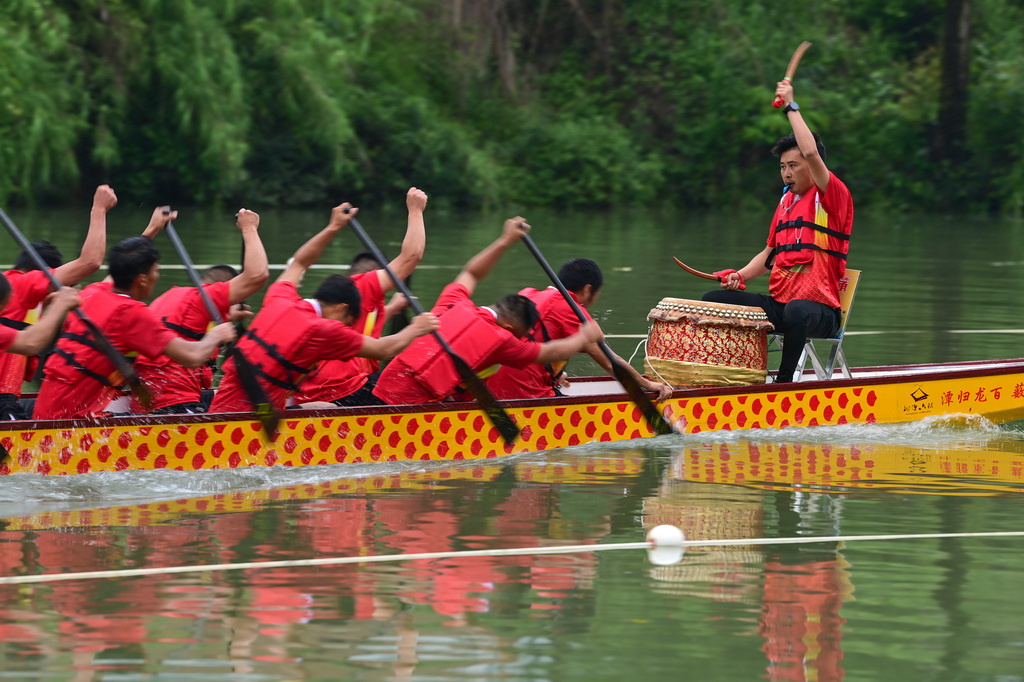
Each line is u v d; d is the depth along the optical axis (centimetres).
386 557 1962
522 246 7912
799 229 3077
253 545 2014
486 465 2648
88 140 10388
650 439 2919
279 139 11481
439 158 11950
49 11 9669
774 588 1850
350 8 11500
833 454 2794
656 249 7906
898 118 13375
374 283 2897
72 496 2303
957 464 2702
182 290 2689
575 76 13662
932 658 1603
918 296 5659
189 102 10144
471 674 1530
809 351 3158
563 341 2744
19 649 1576
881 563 1975
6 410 2530
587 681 1518
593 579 1878
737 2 13662
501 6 12888
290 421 2528
